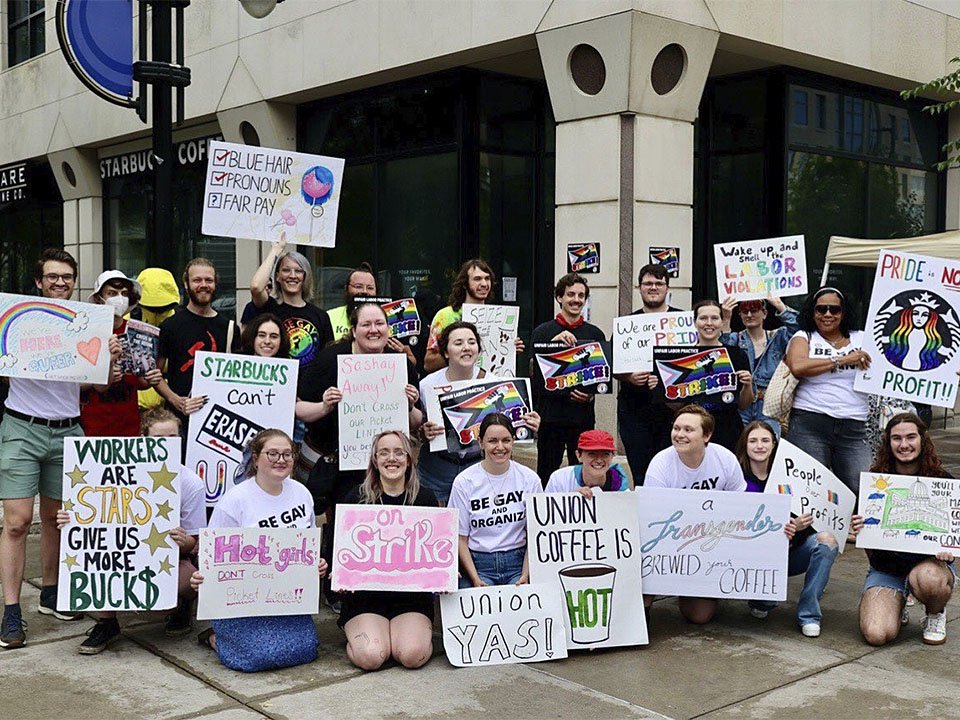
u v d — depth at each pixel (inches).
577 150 416.2
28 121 786.8
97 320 213.6
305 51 528.1
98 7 365.1
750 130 501.0
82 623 225.8
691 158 424.5
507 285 505.7
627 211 406.3
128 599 204.5
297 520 209.9
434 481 244.4
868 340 253.9
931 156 581.6
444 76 488.4
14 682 190.1
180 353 247.4
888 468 227.0
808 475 227.5
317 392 235.5
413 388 236.1
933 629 216.4
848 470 262.5
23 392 210.5
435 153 496.4
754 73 495.8
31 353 207.9
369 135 533.0
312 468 237.5
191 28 603.2
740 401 266.5
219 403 229.8
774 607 243.4
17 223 894.4
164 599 205.8
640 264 406.9
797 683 192.2
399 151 514.9
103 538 204.7
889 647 213.9
